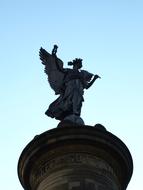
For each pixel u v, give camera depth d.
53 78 20.83
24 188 17.95
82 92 19.88
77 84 19.88
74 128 16.86
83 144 16.86
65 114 19.59
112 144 17.03
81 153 16.80
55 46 21.25
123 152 17.22
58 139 16.81
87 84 20.47
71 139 16.81
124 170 17.50
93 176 16.30
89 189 15.90
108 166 16.94
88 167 16.47
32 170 17.28
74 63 20.77
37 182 16.89
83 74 20.47
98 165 16.69
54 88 20.52
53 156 16.89
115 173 17.20
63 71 20.66
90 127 16.94
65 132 16.84
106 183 16.38
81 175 16.25
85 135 16.81
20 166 17.48
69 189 15.94
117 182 17.06
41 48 21.88
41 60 21.67
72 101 19.41
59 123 18.28
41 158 17.06
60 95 20.14
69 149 16.84
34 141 17.05
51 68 21.20
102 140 16.91
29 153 17.12
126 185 18.08
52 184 16.31
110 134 17.12
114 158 17.17
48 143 16.88
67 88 19.81
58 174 16.42
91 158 16.77
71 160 16.62
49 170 16.69
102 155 16.97
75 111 19.08
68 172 16.38
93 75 20.70
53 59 21.45
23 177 17.52
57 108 19.83
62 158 16.73
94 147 16.91
